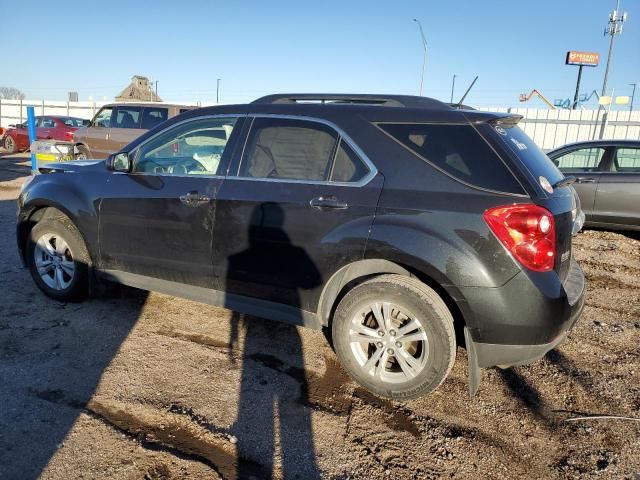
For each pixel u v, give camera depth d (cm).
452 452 267
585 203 801
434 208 285
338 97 354
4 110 3138
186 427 276
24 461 242
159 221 373
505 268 271
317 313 328
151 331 393
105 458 248
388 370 313
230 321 418
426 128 304
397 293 293
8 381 312
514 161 282
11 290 465
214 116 372
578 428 291
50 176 438
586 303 512
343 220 306
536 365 366
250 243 338
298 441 270
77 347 361
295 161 333
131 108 1227
